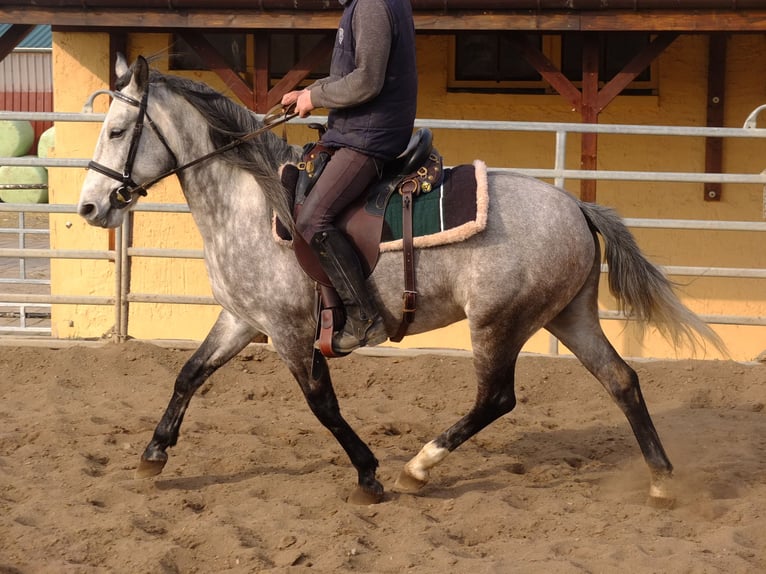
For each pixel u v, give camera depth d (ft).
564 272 15.03
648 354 29.25
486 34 29.32
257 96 27.17
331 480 16.92
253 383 23.43
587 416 21.33
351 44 14.47
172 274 31.17
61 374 23.65
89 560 13.56
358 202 15.01
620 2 24.81
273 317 15.47
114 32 29.81
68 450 18.48
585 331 15.88
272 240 15.25
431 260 14.90
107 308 31.37
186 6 25.93
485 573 12.75
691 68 29.55
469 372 23.93
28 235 60.64
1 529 14.39
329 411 15.49
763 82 29.32
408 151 14.98
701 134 23.00
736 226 23.54
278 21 25.86
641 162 29.91
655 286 15.48
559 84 26.48
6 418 20.77
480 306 14.94
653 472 15.53
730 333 30.01
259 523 14.64
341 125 14.74
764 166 29.50
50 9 26.37
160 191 30.71
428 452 15.85
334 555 13.42
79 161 24.40
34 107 84.02
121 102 15.19
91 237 30.96
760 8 24.68
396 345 30.60
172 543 13.87
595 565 13.05
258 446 18.70
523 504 15.84
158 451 16.85
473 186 14.99
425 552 13.61
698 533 14.51
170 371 24.07
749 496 16.15
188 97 15.43
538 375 23.66
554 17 25.25
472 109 30.35
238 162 15.20
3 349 24.82
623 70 26.21
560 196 15.38
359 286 14.70
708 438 19.74
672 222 23.62
